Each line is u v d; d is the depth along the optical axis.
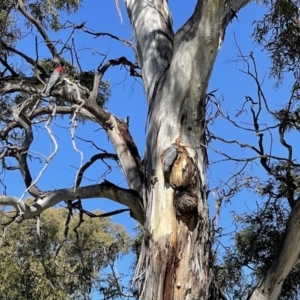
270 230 9.65
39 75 9.16
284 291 9.44
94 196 8.34
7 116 9.78
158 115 7.45
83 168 8.75
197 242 6.93
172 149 7.12
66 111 8.87
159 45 8.30
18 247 9.79
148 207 7.21
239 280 9.54
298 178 9.41
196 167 7.13
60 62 8.93
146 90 8.05
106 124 8.86
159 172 7.17
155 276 6.86
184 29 7.65
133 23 8.88
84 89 9.18
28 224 9.98
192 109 7.39
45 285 9.18
